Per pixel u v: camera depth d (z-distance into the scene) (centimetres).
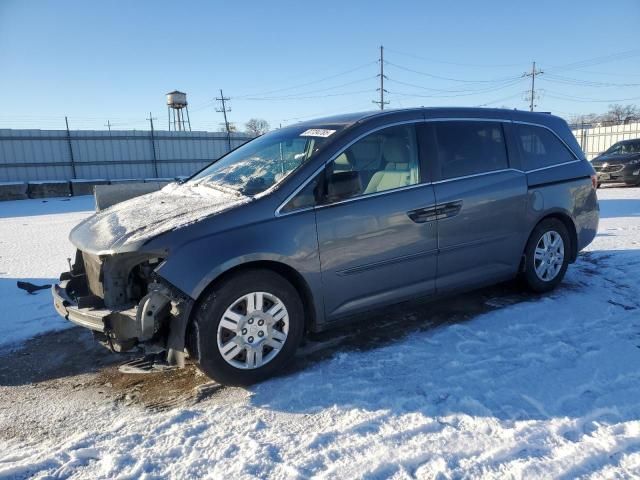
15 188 2133
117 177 2738
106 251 310
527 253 469
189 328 315
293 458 252
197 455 258
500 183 435
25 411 313
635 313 434
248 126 6109
